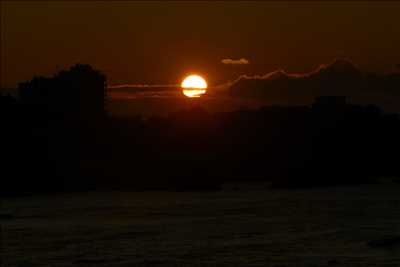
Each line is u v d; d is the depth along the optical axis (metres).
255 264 169.50
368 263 167.75
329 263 169.00
